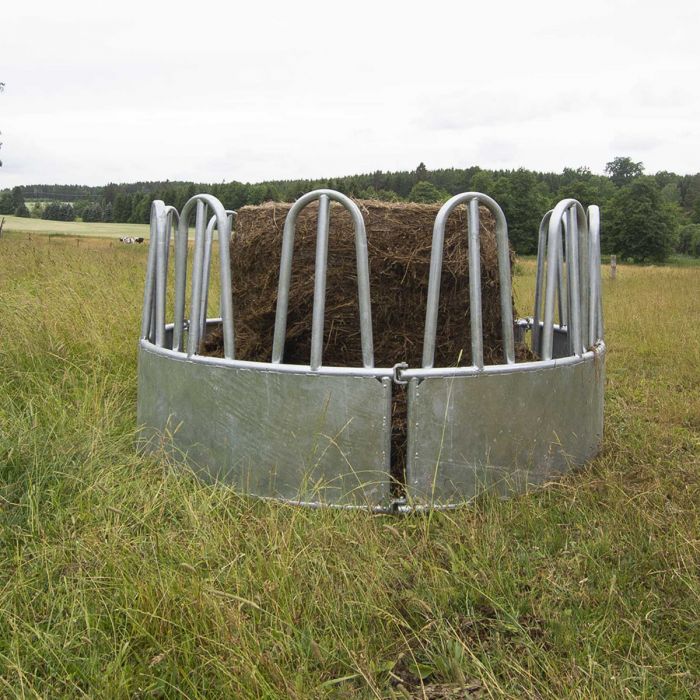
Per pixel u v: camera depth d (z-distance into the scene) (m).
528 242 59.50
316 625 2.40
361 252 3.23
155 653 2.25
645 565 2.81
